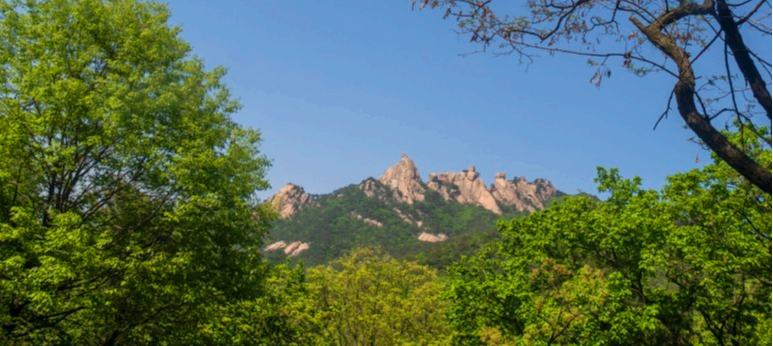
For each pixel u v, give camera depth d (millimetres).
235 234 15789
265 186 16703
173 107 15016
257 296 17281
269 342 23000
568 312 16078
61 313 13133
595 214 19281
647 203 19047
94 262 11711
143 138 13977
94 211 14898
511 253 22906
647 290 18609
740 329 16016
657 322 16172
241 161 16547
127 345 14906
